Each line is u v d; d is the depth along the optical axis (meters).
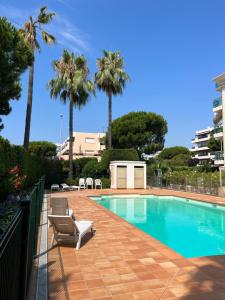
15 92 11.91
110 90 30.58
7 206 7.68
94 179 28.34
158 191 24.22
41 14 22.06
